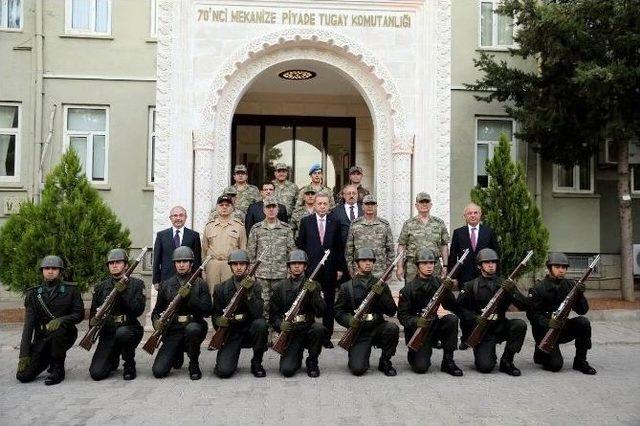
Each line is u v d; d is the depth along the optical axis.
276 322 8.34
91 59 16.72
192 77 11.70
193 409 6.57
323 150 16.48
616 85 12.81
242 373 8.29
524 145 17.31
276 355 9.47
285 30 11.86
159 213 11.52
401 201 11.91
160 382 7.79
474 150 17.30
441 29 12.06
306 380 7.89
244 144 16.36
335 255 10.17
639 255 17.59
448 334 8.30
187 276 8.31
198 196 11.52
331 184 16.48
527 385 7.68
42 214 11.95
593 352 9.75
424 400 6.96
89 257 11.89
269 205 9.72
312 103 16.41
